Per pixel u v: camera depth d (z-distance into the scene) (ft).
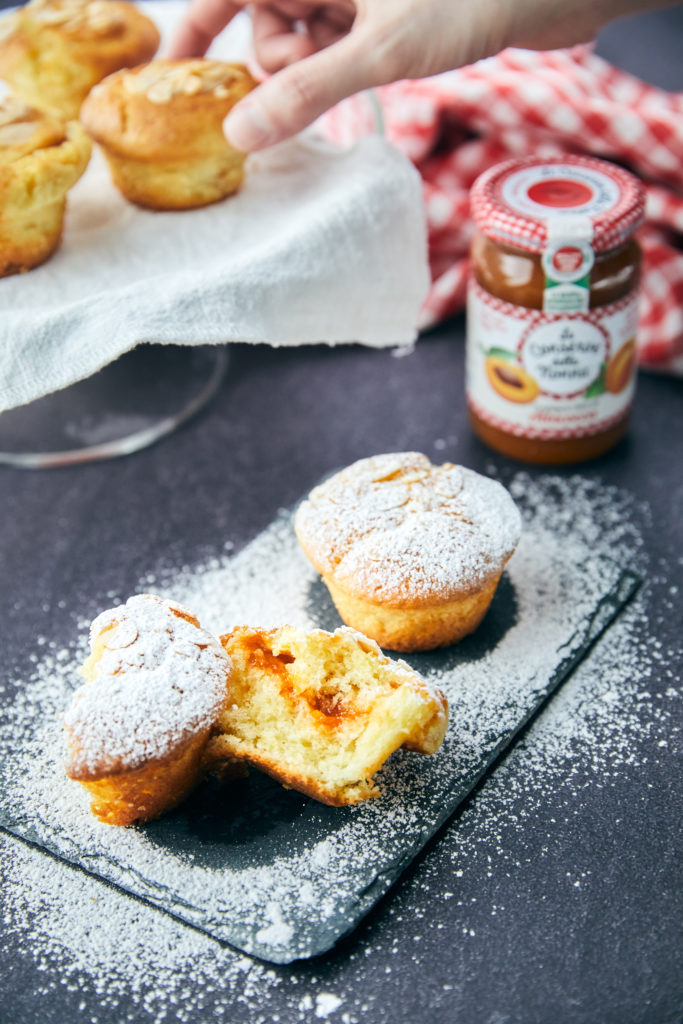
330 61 2.23
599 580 2.28
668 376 2.65
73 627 2.29
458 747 2.08
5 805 2.06
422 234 2.40
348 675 2.03
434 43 2.27
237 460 2.54
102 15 2.55
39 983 1.92
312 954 1.91
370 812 2.02
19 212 2.24
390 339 2.43
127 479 2.52
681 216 2.56
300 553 2.33
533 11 2.32
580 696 2.15
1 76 2.54
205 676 1.98
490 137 2.68
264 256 2.27
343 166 2.43
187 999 1.90
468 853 2.00
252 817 2.03
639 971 1.90
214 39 2.79
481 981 1.90
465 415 2.59
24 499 2.50
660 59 3.09
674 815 2.03
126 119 2.35
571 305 2.31
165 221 2.40
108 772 1.93
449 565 2.10
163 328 2.21
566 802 2.05
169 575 2.35
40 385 2.19
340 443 2.56
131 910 1.97
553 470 2.48
